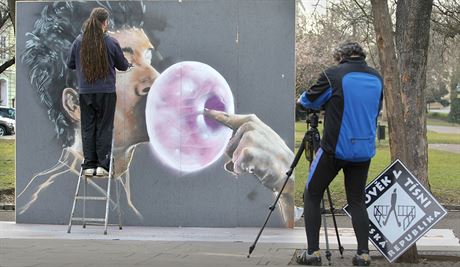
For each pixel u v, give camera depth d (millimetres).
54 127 8898
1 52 20094
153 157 8766
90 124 8148
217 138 8703
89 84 7980
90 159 8156
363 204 6289
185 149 8734
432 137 37938
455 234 8836
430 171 17922
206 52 8695
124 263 6406
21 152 8945
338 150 5980
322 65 32062
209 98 8711
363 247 6211
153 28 8742
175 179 8750
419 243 7914
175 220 8758
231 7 8648
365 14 15141
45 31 8898
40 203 8930
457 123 63156
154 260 6582
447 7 14773
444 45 16531
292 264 6371
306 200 6375
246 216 8695
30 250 7090
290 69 8609
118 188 8773
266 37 8625
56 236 8023
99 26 7941
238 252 7078
